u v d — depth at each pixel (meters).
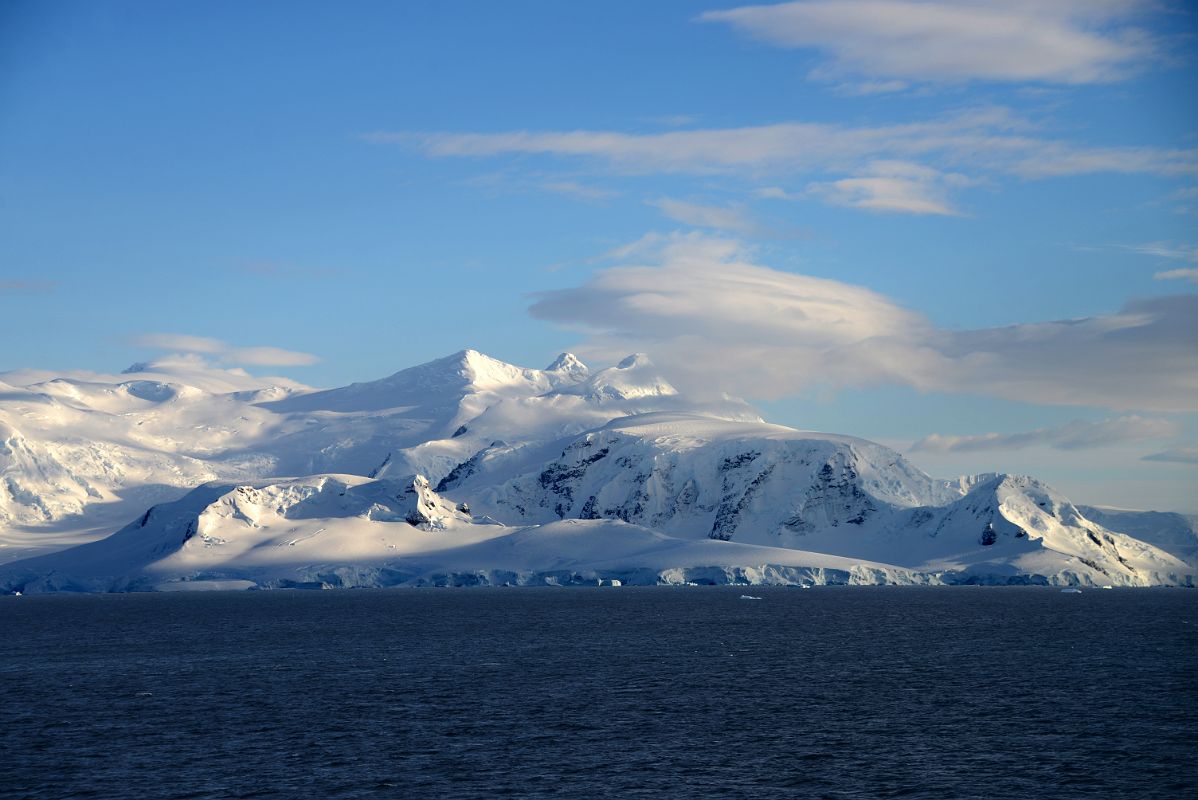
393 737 144.25
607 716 157.50
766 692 178.25
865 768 128.88
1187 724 151.62
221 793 119.88
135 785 123.00
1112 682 188.50
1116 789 121.19
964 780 123.94
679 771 127.56
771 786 121.81
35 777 126.50
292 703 169.38
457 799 117.56
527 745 139.75
